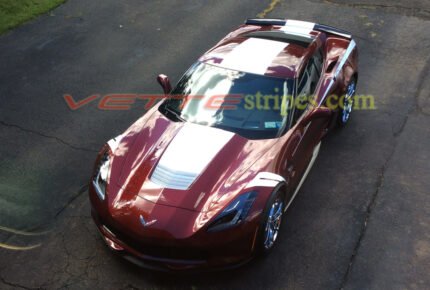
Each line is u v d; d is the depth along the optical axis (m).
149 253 3.52
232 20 8.57
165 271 3.54
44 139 5.53
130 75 6.93
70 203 4.55
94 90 6.56
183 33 8.15
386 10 8.92
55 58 7.40
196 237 3.38
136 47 7.72
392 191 4.73
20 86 6.65
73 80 6.80
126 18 8.73
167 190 3.59
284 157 3.99
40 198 4.61
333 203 4.57
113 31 8.24
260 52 4.80
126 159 3.94
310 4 9.18
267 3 9.27
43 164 5.11
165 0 9.46
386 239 4.14
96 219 3.88
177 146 3.96
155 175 3.72
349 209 4.50
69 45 7.79
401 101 6.30
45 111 6.08
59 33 8.16
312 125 4.64
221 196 3.56
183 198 3.53
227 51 4.87
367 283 3.71
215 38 7.95
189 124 4.21
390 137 5.59
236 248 3.52
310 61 4.86
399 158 5.23
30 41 7.91
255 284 3.69
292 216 4.40
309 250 4.02
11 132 5.63
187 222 3.41
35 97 6.39
